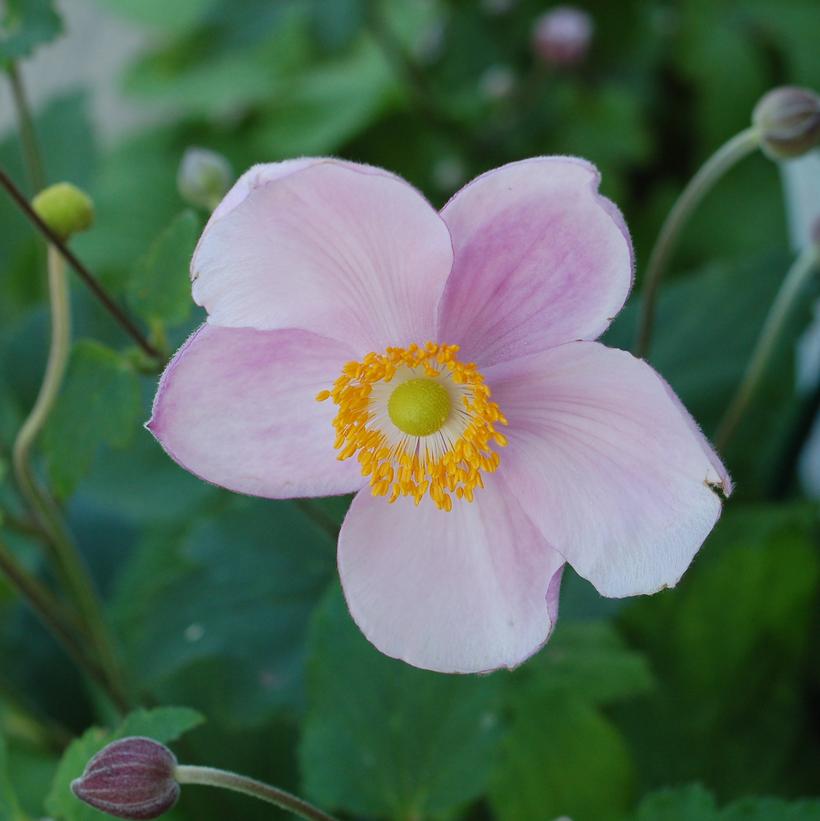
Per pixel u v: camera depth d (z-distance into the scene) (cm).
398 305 27
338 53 54
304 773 31
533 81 52
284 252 27
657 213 52
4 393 38
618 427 27
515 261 27
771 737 34
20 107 34
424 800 30
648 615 34
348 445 28
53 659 36
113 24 77
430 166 55
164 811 28
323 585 34
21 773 34
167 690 34
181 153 59
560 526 28
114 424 31
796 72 51
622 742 32
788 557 34
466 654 28
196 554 35
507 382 28
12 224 44
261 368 28
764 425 35
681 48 52
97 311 36
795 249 36
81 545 39
